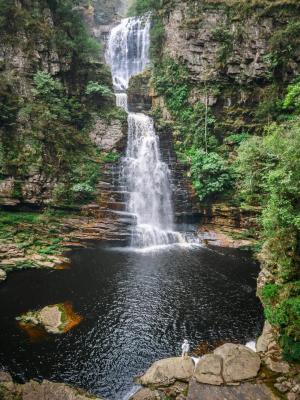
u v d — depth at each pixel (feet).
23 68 106.11
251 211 104.22
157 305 65.41
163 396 43.80
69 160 108.47
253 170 87.81
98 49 139.95
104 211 104.58
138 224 109.29
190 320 60.75
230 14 124.47
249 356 49.42
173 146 128.47
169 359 49.44
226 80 126.72
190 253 94.17
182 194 114.01
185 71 135.54
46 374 47.60
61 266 82.38
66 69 117.19
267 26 118.11
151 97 147.33
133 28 169.89
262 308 65.00
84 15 207.62
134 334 56.54
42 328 57.82
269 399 43.09
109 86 135.44
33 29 108.88
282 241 60.64
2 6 103.24
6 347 52.85
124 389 45.62
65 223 99.09
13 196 95.09
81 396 43.09
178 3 137.69
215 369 47.26
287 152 54.44
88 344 53.93
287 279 58.08
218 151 122.83
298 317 48.83
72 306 64.49
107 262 85.81
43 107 105.40
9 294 68.64
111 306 64.85
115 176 114.21
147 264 85.25
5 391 43.45
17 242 87.25
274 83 117.80
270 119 116.57
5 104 98.73
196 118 130.00
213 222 111.14
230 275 79.56
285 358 48.80
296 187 52.49
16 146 98.43
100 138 121.70
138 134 127.95
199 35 130.00
